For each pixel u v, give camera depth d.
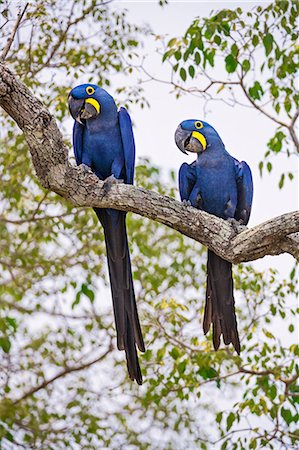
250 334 12.66
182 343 12.72
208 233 8.87
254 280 12.78
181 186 10.38
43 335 14.98
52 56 13.25
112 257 9.51
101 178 10.64
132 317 9.34
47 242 14.39
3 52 8.88
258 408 11.68
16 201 14.00
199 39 11.54
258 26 11.75
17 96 8.26
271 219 8.59
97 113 10.20
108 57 13.29
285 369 12.34
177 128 10.33
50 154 8.49
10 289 14.77
